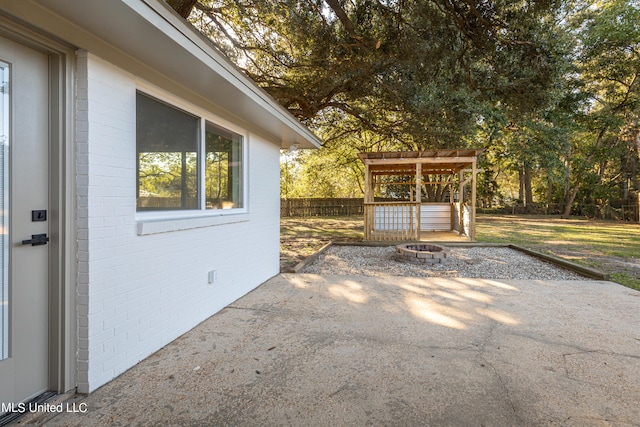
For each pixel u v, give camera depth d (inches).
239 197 175.8
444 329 126.7
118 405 78.5
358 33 245.0
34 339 77.7
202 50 99.4
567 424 72.0
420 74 291.1
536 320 136.3
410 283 200.8
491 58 245.4
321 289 186.9
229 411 76.4
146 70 103.6
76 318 83.4
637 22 571.2
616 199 788.6
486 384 88.0
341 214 909.8
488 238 421.4
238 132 171.2
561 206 908.6
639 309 150.5
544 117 548.1
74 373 83.1
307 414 75.3
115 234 92.7
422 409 77.2
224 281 155.5
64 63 80.7
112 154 91.7
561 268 246.7
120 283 94.5
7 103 71.6
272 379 90.4
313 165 876.6
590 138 773.3
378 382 88.9
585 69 619.8
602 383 88.6
